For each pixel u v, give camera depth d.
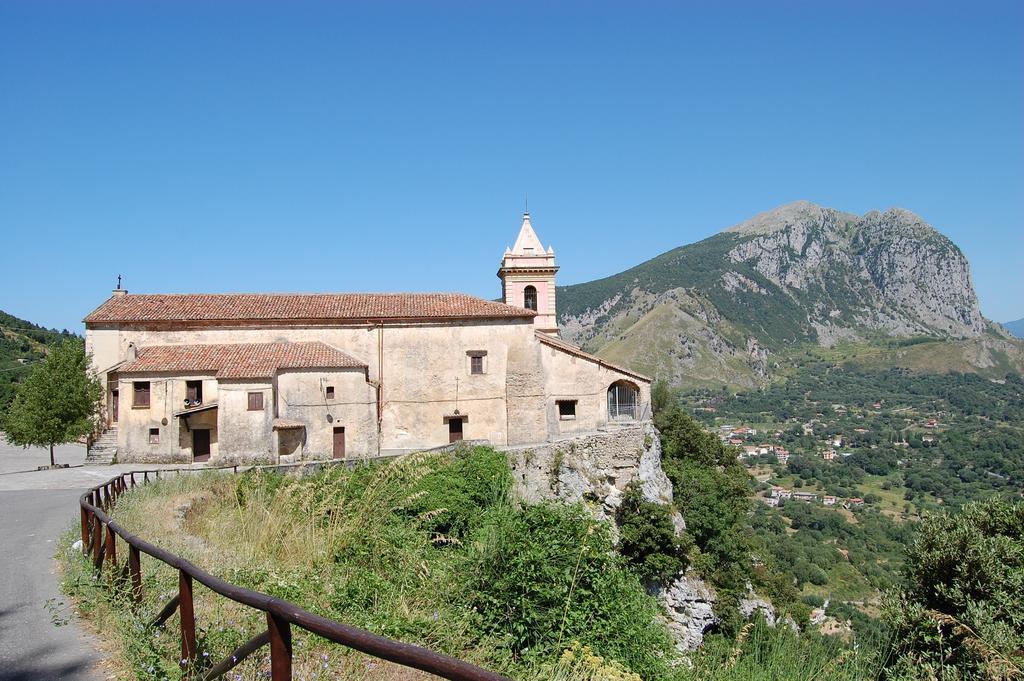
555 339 52.94
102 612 10.05
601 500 42.06
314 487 19.66
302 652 9.20
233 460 39.06
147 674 7.70
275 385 40.22
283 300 46.75
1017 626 16.27
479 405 46.03
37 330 118.31
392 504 20.50
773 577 47.81
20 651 9.04
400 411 45.19
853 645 15.45
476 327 46.47
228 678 7.60
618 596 14.46
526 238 56.91
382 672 9.65
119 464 39.34
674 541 39.84
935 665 15.09
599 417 47.75
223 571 12.48
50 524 19.31
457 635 11.98
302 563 14.51
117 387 42.09
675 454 55.09
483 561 14.38
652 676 13.55
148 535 15.92
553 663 11.67
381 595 12.84
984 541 18.16
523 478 39.47
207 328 43.69
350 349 45.03
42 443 41.06
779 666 14.30
